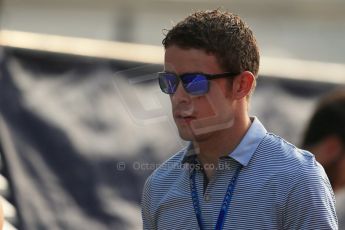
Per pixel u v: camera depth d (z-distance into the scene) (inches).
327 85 635.5
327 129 474.9
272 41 1101.1
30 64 617.6
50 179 577.0
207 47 306.7
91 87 612.7
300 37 1106.1
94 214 571.5
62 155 585.3
